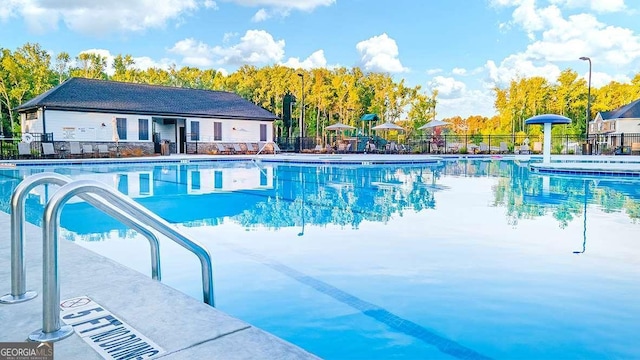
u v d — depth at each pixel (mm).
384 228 5969
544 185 11445
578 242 5082
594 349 2551
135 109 25172
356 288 3580
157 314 2268
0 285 2730
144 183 12102
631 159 20922
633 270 4016
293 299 3348
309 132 56969
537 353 2506
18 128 40219
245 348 1898
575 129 51094
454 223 6305
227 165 19203
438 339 2689
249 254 4621
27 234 4273
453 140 36656
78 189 1984
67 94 24562
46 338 1977
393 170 16594
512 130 56938
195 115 27359
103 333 2047
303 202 8680
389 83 55906
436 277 3844
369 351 2555
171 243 5055
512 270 4035
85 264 3158
